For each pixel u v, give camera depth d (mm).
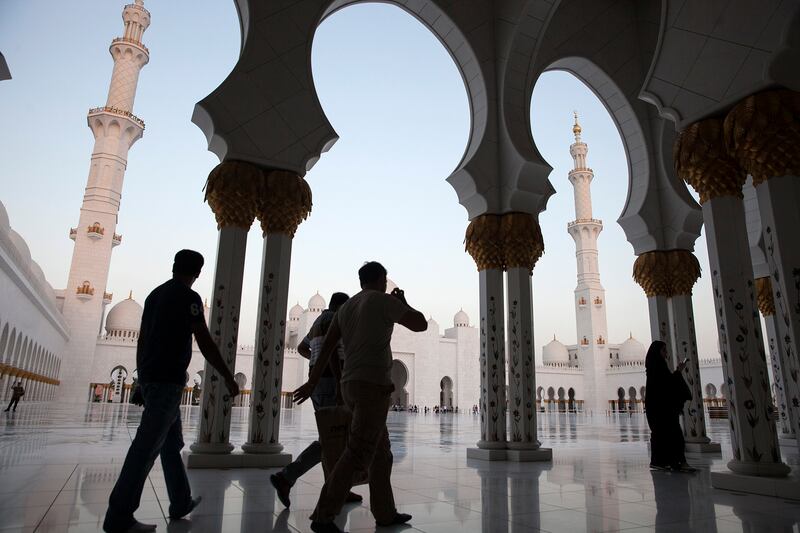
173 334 2539
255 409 5266
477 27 7078
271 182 5488
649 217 8117
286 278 5582
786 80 4102
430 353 40969
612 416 30344
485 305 6711
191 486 3738
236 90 5465
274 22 5734
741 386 4227
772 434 4090
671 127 8234
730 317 4367
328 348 2732
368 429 2447
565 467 5352
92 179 31047
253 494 3455
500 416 6414
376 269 2883
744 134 4207
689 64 4746
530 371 6461
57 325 26141
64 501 2992
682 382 5285
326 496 2365
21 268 17188
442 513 2992
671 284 8023
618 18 8352
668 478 4570
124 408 22266
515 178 6668
